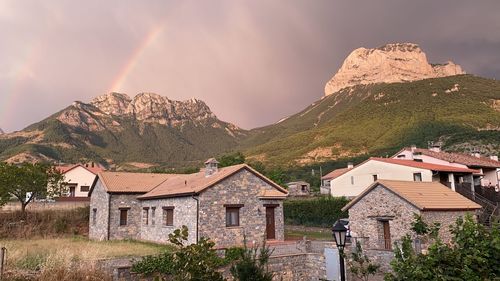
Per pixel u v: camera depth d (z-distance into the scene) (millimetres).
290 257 21188
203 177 30703
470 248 6508
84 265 15438
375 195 25875
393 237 24469
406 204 24047
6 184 33812
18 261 16266
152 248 26969
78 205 41000
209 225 26734
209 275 8812
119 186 34312
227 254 18797
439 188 27500
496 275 6305
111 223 33062
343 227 12070
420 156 47875
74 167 58031
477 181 46812
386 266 19781
